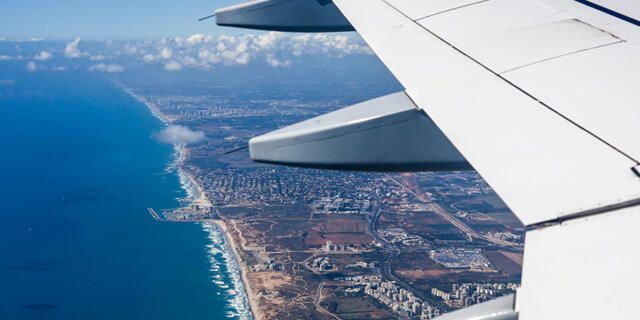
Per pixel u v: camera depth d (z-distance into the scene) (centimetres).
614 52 358
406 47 411
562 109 287
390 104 396
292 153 396
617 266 164
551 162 235
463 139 271
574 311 154
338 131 388
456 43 408
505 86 326
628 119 269
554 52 367
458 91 329
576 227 185
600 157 234
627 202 194
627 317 148
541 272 167
